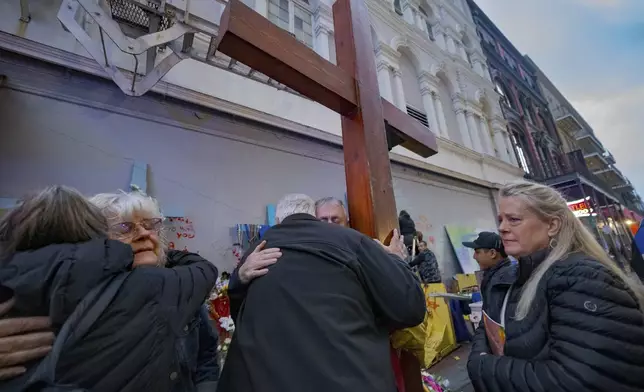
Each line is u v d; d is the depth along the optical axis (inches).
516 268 47.5
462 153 317.4
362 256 36.0
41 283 25.6
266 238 42.8
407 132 60.2
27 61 109.7
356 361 29.5
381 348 33.2
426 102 308.2
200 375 49.5
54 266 26.7
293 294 33.5
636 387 27.1
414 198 251.0
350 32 53.9
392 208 47.6
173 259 47.8
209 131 147.8
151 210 45.2
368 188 44.9
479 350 45.3
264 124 165.6
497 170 360.8
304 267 35.5
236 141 155.8
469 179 305.4
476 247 97.2
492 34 571.5
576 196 477.1
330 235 38.7
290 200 48.5
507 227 43.4
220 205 140.6
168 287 32.0
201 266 40.1
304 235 39.9
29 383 22.8
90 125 117.2
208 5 105.3
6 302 25.3
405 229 165.5
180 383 34.7
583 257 35.4
